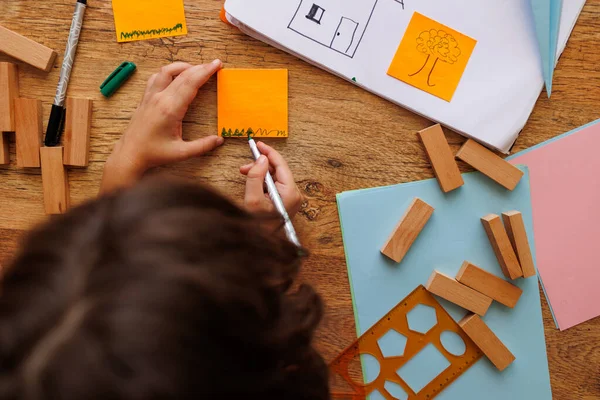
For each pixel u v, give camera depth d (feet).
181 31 2.01
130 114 2.03
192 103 2.02
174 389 0.87
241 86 2.01
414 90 2.03
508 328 2.14
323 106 2.04
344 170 2.06
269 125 2.02
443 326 2.12
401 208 2.08
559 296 2.13
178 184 1.13
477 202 2.10
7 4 2.01
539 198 2.11
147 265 0.92
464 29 2.02
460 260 2.11
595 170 2.10
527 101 2.04
